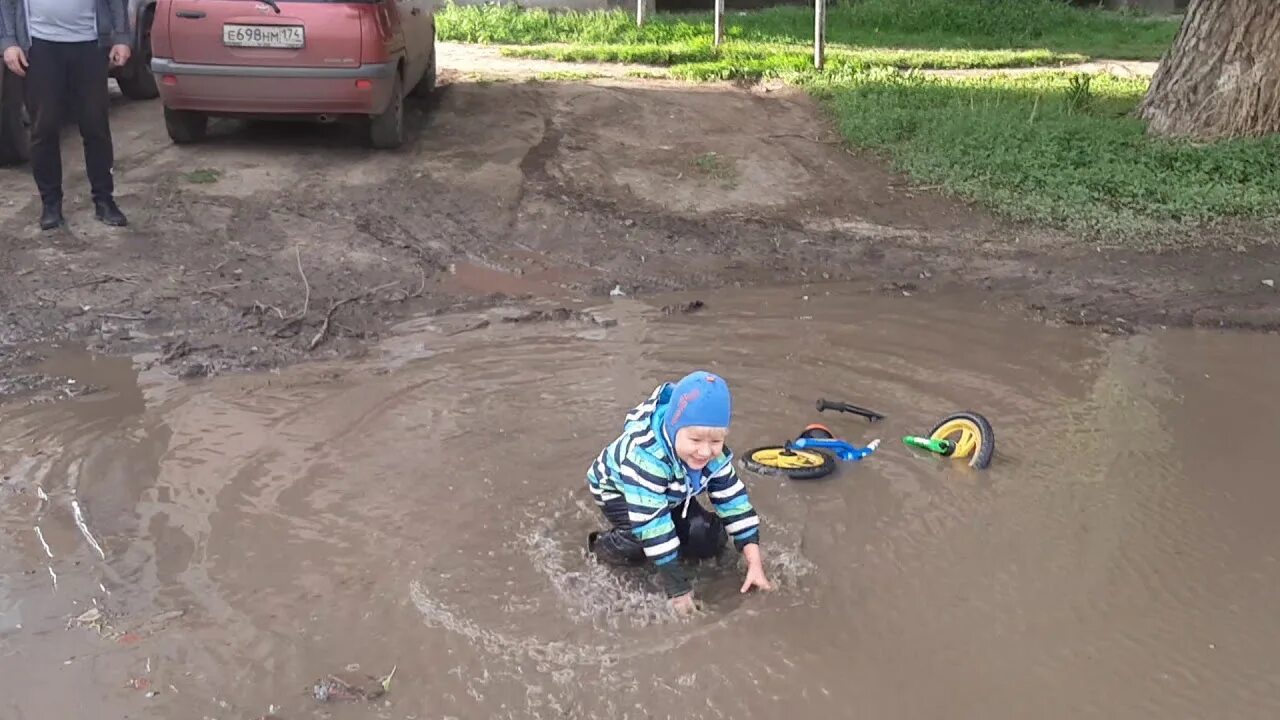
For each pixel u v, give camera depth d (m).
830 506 4.79
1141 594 4.21
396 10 9.53
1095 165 10.10
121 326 6.61
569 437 5.37
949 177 9.98
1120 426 5.67
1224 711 3.59
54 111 7.54
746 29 17.31
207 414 5.55
